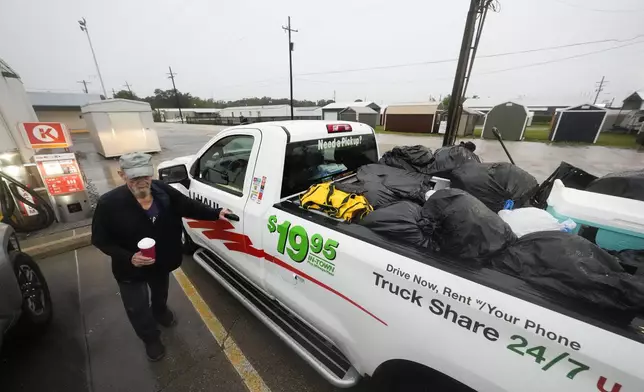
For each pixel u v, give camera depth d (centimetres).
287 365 207
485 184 179
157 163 944
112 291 289
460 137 2112
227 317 253
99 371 201
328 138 225
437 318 113
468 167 197
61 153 423
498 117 1922
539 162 1073
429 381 128
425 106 2398
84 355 214
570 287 93
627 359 80
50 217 410
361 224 147
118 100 1041
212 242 259
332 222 154
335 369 171
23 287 221
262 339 230
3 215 368
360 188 186
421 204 176
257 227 193
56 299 276
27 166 425
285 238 172
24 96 454
